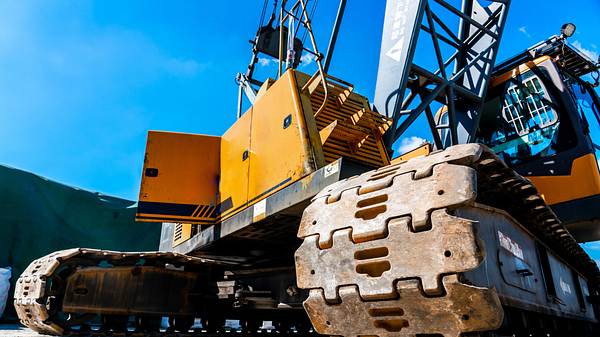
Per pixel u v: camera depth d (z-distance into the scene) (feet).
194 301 19.85
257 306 17.26
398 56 25.94
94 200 44.21
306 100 15.89
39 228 39.60
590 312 22.81
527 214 12.71
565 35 32.42
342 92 17.71
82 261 17.28
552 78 30.63
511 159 31.24
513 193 11.02
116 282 18.03
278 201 14.79
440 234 7.36
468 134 32.86
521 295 10.93
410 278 7.55
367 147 16.75
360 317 8.30
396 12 27.25
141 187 19.49
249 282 18.53
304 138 14.60
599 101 34.40
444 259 7.20
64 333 16.40
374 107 26.37
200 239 20.02
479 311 6.87
